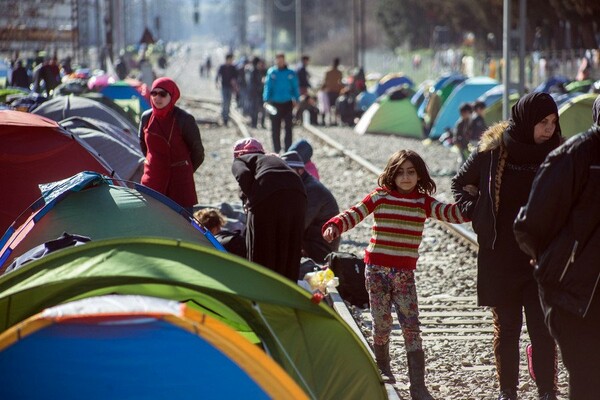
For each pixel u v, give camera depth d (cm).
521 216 1206
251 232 1917
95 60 15325
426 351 1972
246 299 1308
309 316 1388
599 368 1184
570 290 1180
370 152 6141
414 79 16025
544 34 13100
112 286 1283
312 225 2544
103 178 1961
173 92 2320
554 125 1444
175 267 1266
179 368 1108
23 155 2423
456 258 2944
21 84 7056
